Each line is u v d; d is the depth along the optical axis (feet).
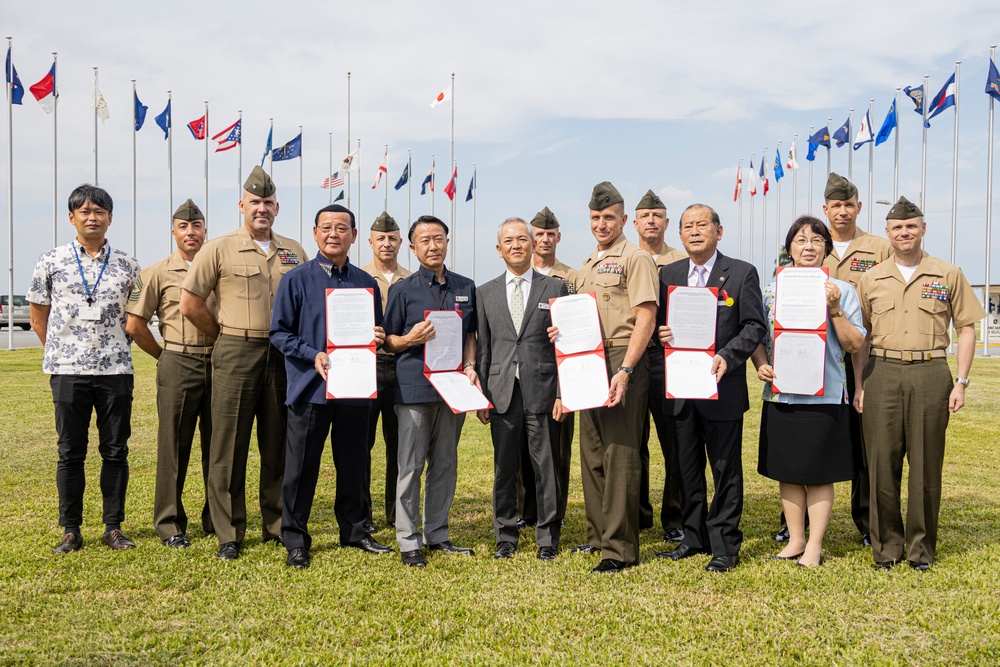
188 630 11.34
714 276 14.73
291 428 14.71
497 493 15.38
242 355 15.12
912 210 14.17
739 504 14.33
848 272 17.03
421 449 15.10
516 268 15.39
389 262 20.07
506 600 12.57
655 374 16.43
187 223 16.31
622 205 15.28
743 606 12.20
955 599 12.33
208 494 16.11
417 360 15.05
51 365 15.28
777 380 14.10
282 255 15.97
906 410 14.17
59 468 15.37
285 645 10.87
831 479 14.10
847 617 11.70
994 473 22.71
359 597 12.69
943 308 14.15
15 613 11.89
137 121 88.99
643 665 10.23
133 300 16.02
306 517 14.96
